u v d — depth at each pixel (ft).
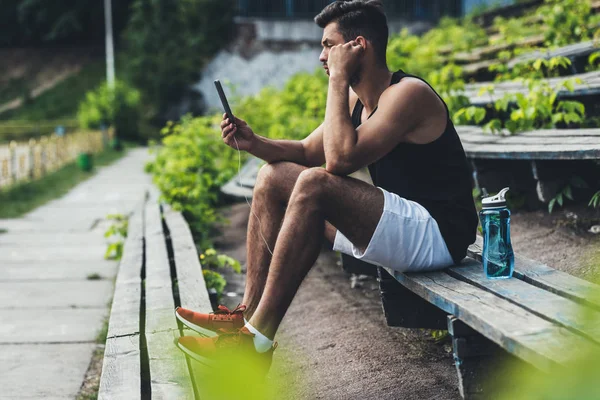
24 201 42.80
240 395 9.47
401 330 13.11
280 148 11.80
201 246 21.59
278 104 35.22
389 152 10.37
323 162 11.96
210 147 30.12
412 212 9.84
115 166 69.10
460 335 8.43
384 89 10.43
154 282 14.80
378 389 10.72
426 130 10.07
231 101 36.81
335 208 9.61
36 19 177.27
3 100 158.51
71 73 165.07
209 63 104.32
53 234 30.60
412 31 89.97
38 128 123.44
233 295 17.17
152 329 11.51
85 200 42.93
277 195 10.85
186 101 105.40
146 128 106.01
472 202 10.44
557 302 8.11
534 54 24.68
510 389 8.47
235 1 104.06
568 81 17.88
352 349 12.55
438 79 23.11
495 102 19.11
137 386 9.25
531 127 18.39
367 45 10.28
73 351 15.29
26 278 22.24
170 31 106.93
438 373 10.99
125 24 172.86
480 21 43.55
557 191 16.22
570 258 13.97
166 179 26.00
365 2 10.30
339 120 9.82
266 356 9.61
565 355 6.46
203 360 9.52
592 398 5.79
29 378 13.71
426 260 9.99
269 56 102.99
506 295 8.57
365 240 9.82
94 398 12.69
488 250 9.52
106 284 21.25
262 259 10.89
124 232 24.52
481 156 16.93
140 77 106.52
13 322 17.48
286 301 9.55
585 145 14.47
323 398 10.76
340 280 17.31
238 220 25.68
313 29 101.91
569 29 27.20
